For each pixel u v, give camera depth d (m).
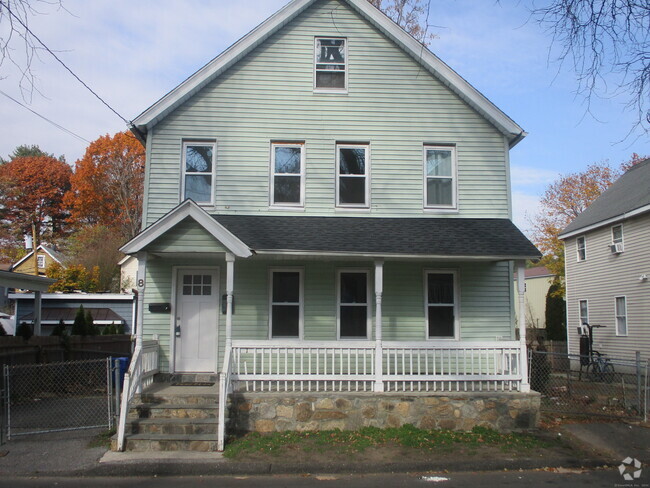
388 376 10.46
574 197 39.34
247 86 12.76
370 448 9.00
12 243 44.16
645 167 25.23
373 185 12.74
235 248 10.17
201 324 11.98
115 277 37.38
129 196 48.56
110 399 10.12
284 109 12.77
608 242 24.00
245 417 10.02
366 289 12.38
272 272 12.27
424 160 12.92
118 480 7.71
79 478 7.77
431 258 11.12
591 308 25.33
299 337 12.09
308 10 13.05
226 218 12.12
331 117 12.83
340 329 12.20
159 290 11.95
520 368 10.73
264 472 8.09
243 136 12.63
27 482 7.53
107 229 43.09
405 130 12.91
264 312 12.08
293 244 10.90
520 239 11.59
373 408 10.22
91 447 8.88
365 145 12.89
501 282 12.55
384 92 12.97
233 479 7.82
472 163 12.95
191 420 9.35
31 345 13.86
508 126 12.83
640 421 11.27
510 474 8.12
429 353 11.45
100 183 48.12
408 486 7.49
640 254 21.64
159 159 12.45
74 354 15.84
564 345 25.20
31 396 13.49
